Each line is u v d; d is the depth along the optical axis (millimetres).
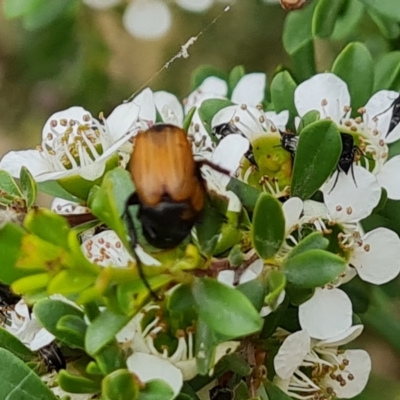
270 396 165
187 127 174
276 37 296
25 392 156
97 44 295
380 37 225
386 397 221
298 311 168
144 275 148
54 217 145
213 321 150
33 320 166
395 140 182
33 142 346
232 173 163
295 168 169
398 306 213
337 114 182
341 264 159
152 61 308
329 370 174
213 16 298
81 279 145
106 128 176
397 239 173
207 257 156
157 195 150
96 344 149
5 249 144
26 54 310
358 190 171
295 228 167
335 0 200
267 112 188
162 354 157
